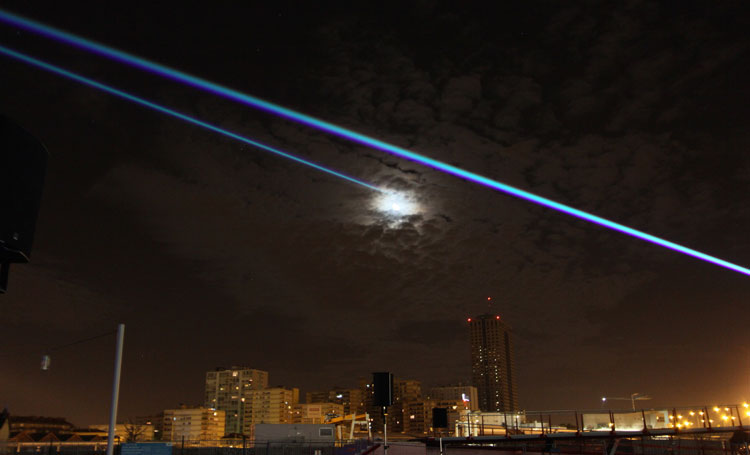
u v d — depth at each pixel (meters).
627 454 43.09
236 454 43.38
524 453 42.41
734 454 35.06
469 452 42.03
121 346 18.45
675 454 38.84
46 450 37.66
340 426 73.69
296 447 44.38
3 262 8.35
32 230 8.31
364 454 41.31
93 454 38.50
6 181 7.68
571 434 43.91
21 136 8.06
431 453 41.19
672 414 43.78
